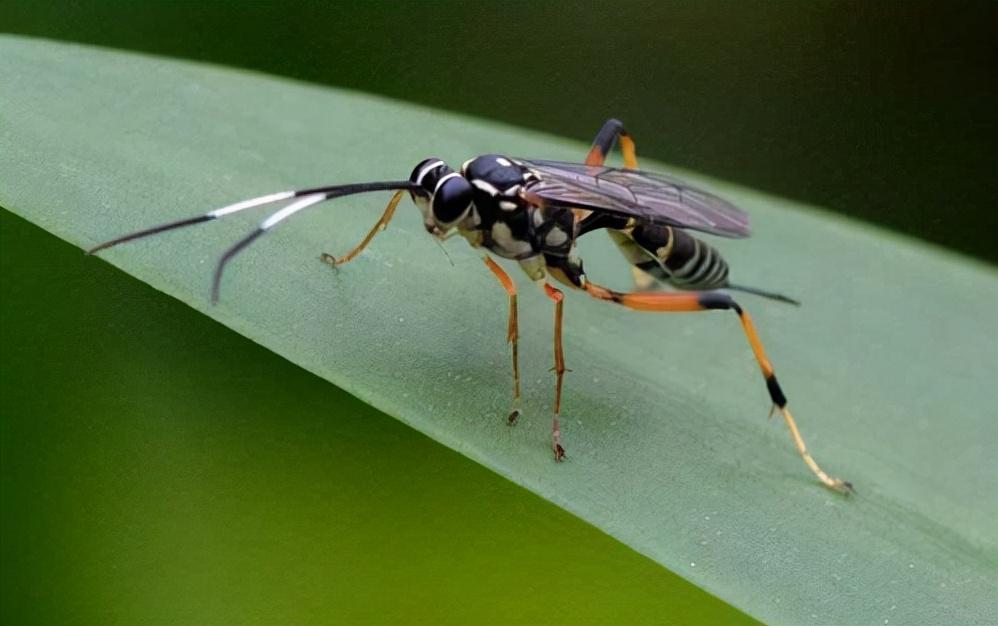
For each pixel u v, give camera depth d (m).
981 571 0.11
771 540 0.11
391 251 0.11
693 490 0.11
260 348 0.11
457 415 0.11
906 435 0.11
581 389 0.11
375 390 0.11
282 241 0.11
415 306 0.11
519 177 0.11
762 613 0.11
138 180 0.11
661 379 0.11
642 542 0.11
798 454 0.11
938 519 0.11
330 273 0.11
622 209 0.11
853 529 0.11
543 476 0.11
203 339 0.11
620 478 0.11
